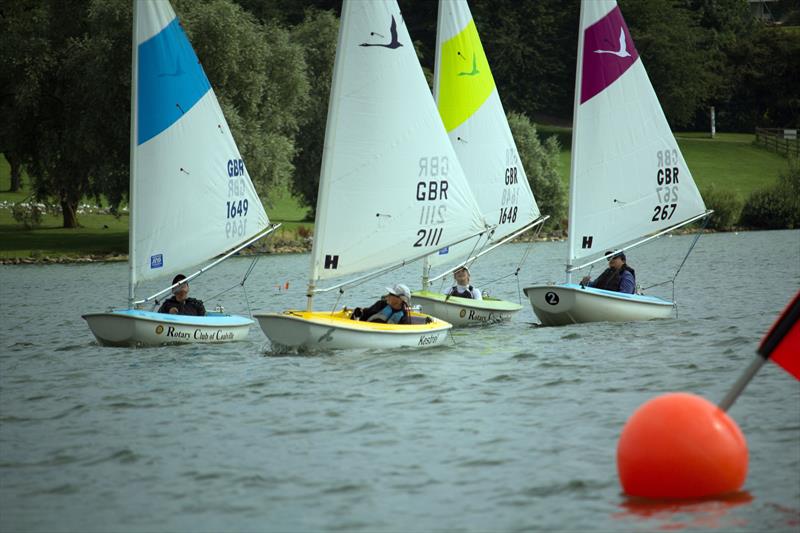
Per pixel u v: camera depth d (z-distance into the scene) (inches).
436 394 2497.5
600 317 3841.0
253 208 3703.3
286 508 1684.3
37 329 4077.3
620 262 4033.0
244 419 2285.9
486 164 4552.2
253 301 5339.6
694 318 4001.0
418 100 3326.8
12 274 7470.5
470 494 1720.0
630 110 4074.8
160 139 3464.6
